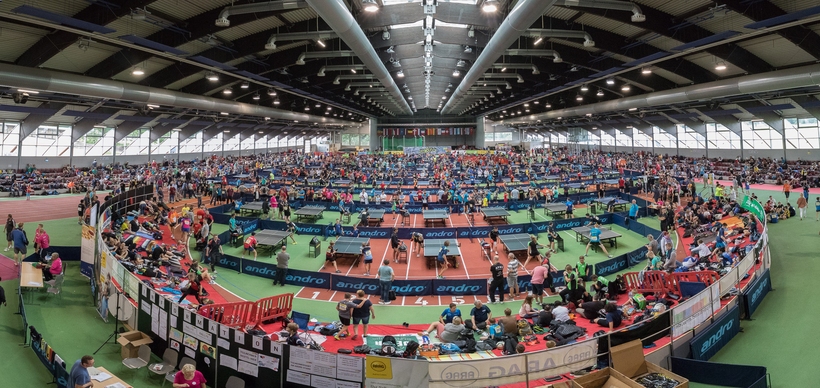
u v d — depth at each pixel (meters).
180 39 19.98
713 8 17.95
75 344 11.52
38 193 39.09
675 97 33.12
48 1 15.66
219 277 18.88
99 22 16.42
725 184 45.47
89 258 16.86
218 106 38.44
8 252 19.19
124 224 22.44
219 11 19.00
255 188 35.84
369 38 25.22
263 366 9.24
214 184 36.16
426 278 18.83
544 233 27.28
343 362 8.61
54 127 45.75
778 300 13.95
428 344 11.29
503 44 19.77
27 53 21.19
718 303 11.91
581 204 37.75
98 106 40.97
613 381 8.83
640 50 24.86
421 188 44.44
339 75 37.25
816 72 22.52
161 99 30.69
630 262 20.33
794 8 16.81
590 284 17.47
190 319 10.29
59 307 13.93
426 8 18.50
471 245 24.86
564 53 28.89
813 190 39.00
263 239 22.83
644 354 9.77
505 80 42.25
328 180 46.38
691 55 27.44
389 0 20.36
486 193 37.88
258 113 47.16
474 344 11.26
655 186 33.94
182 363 10.30
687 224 26.36
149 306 11.49
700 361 9.62
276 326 13.41
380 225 30.48
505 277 18.27
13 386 9.29
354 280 17.59
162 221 27.08
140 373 10.23
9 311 13.23
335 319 14.72
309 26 22.94
